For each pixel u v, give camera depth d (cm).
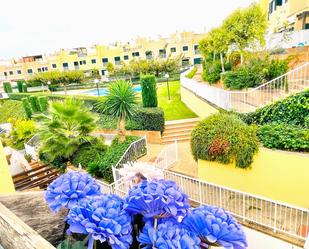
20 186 803
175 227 88
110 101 939
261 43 1151
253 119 751
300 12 1366
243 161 571
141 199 91
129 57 4194
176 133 1116
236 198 578
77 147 920
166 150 892
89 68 4291
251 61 1088
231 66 1327
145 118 1102
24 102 2016
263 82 998
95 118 950
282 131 584
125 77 3058
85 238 95
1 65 4622
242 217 502
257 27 1114
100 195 107
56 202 104
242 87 1028
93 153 899
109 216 88
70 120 879
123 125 959
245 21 1130
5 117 2509
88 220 86
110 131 1244
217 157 606
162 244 81
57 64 4344
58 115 880
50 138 863
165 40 4084
